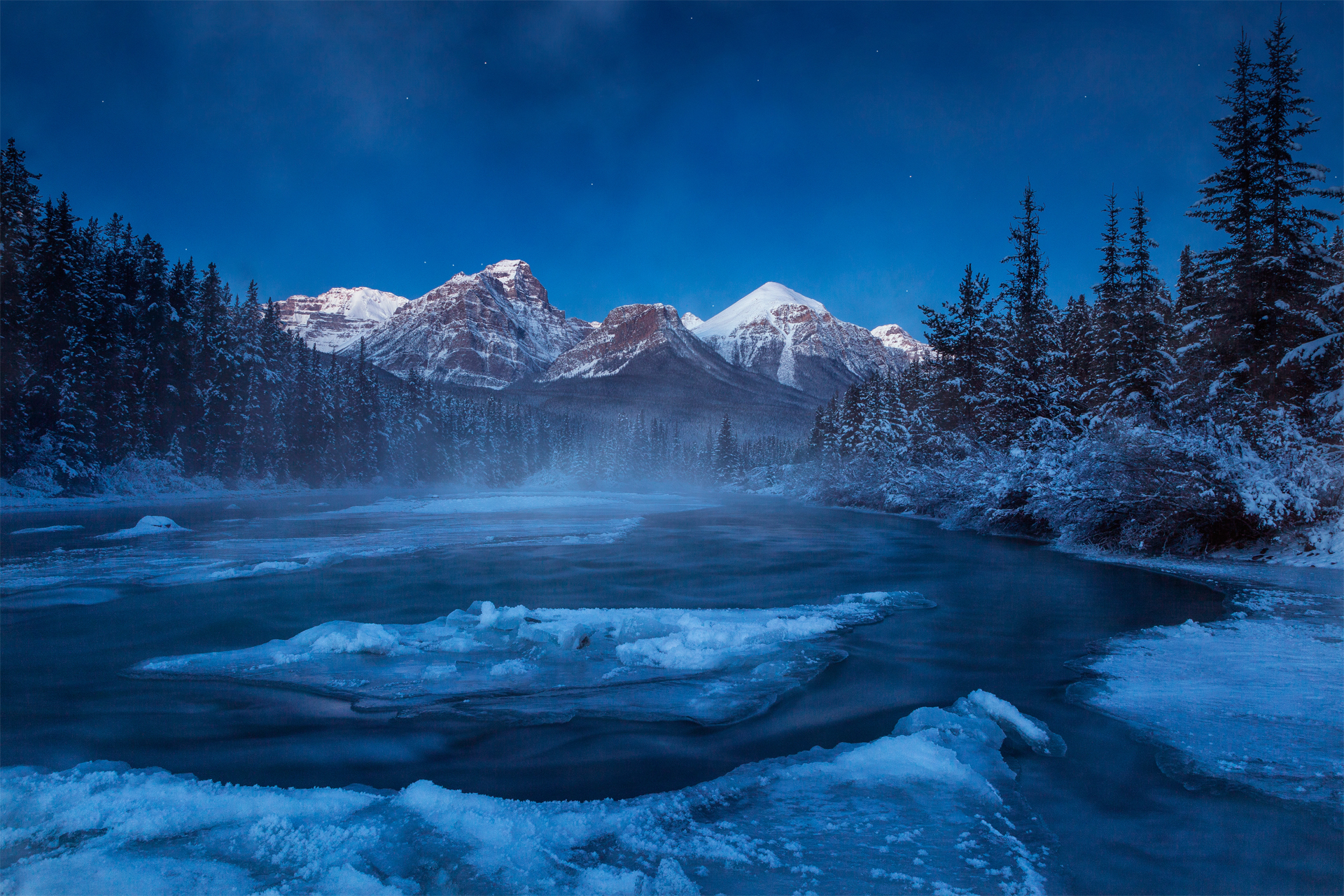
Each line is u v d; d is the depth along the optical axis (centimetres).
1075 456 1605
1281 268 1838
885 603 882
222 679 556
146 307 4625
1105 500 1507
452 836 293
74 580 1048
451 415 10469
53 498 3497
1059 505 1625
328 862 268
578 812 318
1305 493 1246
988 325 3094
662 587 1020
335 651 639
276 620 786
